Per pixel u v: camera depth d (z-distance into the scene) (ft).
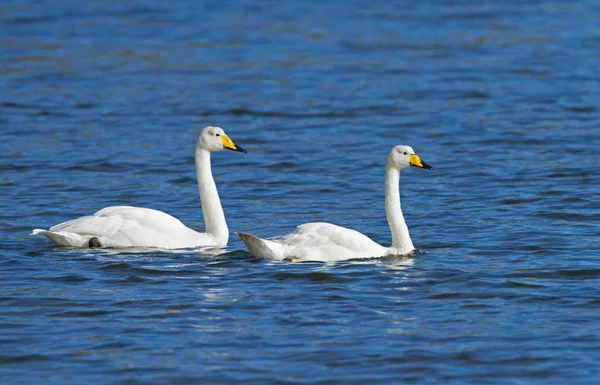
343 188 80.33
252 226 68.44
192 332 46.11
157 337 45.55
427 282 53.62
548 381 41.14
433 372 41.93
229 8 185.26
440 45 151.12
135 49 148.56
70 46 149.89
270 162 89.86
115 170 86.28
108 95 119.34
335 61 140.46
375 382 40.96
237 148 63.67
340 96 118.93
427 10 182.19
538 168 85.71
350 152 93.50
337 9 183.93
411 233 65.57
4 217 70.18
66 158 90.07
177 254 59.57
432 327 46.85
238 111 111.55
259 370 41.96
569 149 92.73
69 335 45.80
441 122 105.40
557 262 57.57
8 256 58.70
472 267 56.59
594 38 154.51
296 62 140.05
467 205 73.67
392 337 45.55
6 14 176.55
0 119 106.32
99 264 56.85
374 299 50.78
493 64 136.87
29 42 152.35
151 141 97.86
